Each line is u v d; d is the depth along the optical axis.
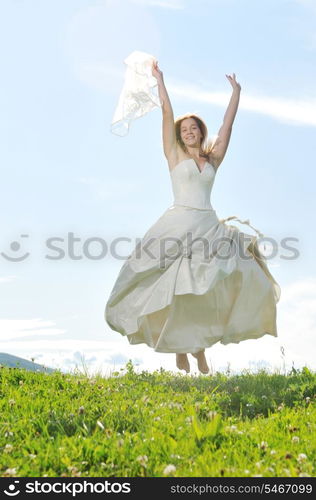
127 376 7.33
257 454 3.74
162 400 5.70
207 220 6.97
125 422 4.45
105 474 3.38
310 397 5.89
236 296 6.75
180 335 6.56
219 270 6.51
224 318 6.77
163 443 3.82
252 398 5.63
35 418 4.60
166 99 7.34
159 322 6.75
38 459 3.58
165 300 6.48
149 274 6.79
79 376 7.14
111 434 4.05
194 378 7.29
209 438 3.98
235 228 7.04
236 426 4.52
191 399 5.64
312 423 4.74
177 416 4.73
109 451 3.67
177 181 7.16
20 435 4.20
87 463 3.58
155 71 7.50
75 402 5.32
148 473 3.38
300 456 3.62
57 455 3.65
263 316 6.96
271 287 6.89
